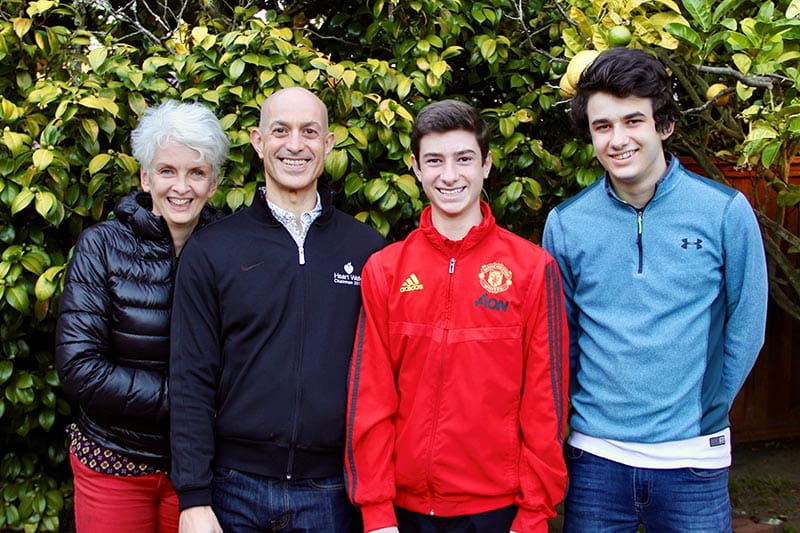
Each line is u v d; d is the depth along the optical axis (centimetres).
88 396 182
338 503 189
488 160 193
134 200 198
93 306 186
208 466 180
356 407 182
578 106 190
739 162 234
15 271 242
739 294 183
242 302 184
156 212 197
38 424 285
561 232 196
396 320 184
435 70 266
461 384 177
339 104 251
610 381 184
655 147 179
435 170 182
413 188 251
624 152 178
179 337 183
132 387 184
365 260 199
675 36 226
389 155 256
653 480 180
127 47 272
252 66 254
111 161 247
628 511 187
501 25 324
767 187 311
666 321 179
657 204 182
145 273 192
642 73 174
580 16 239
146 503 197
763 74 218
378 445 181
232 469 184
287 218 195
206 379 184
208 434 182
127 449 190
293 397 182
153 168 191
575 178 285
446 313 181
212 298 185
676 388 178
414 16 289
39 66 278
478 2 302
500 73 312
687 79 288
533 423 179
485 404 177
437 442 178
